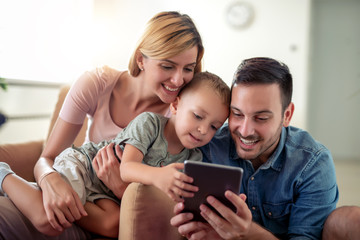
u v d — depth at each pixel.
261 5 4.84
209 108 1.14
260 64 1.10
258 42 4.89
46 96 3.74
